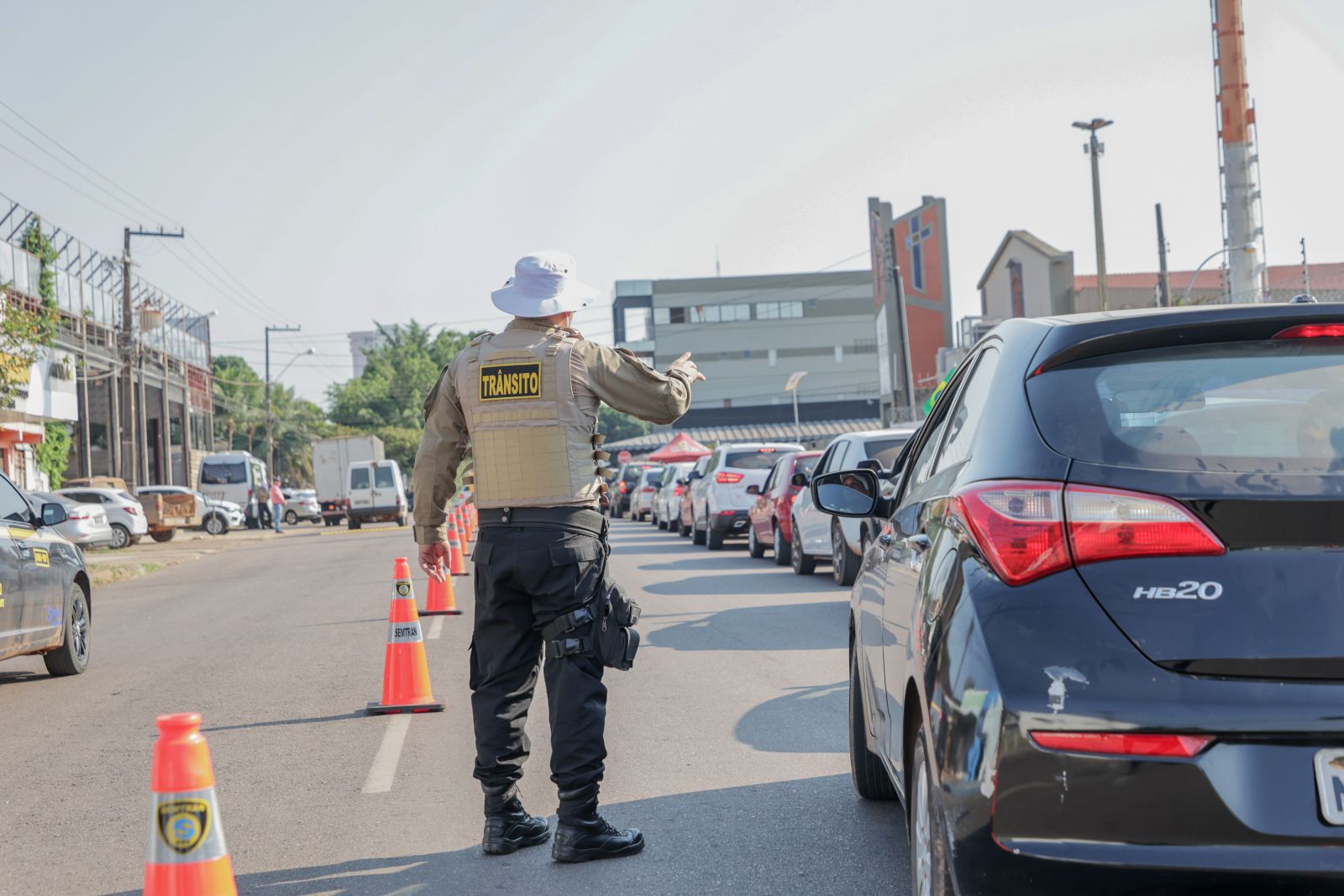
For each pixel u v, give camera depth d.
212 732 8.38
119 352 52.78
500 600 5.20
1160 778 2.76
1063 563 2.95
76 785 7.05
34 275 43.41
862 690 5.41
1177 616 2.84
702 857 5.19
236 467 58.62
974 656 2.96
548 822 5.74
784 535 19.61
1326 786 2.74
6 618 9.86
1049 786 2.81
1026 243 70.00
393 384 131.50
